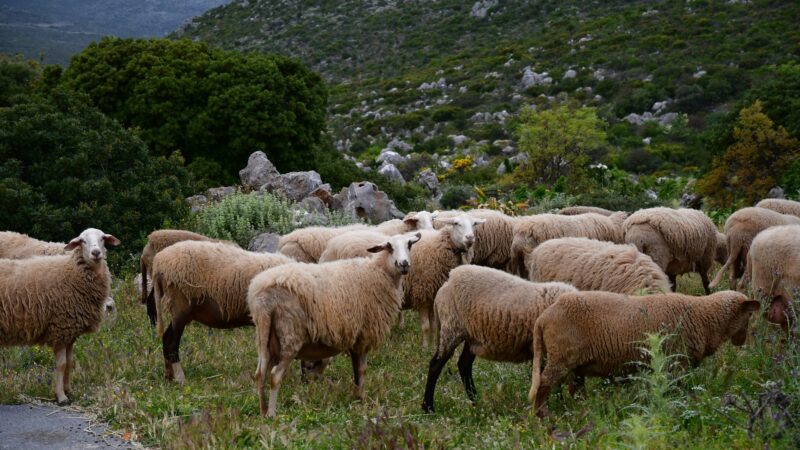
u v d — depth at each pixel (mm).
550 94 56375
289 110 22859
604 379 6684
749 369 6926
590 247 8539
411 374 8281
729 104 47344
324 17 97500
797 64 47938
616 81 54562
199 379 7969
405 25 90250
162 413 6512
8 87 26766
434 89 63469
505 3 86625
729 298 6453
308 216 15219
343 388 7328
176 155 16719
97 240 7332
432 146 48875
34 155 14727
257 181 17531
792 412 5293
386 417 5973
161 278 7910
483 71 65938
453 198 24531
